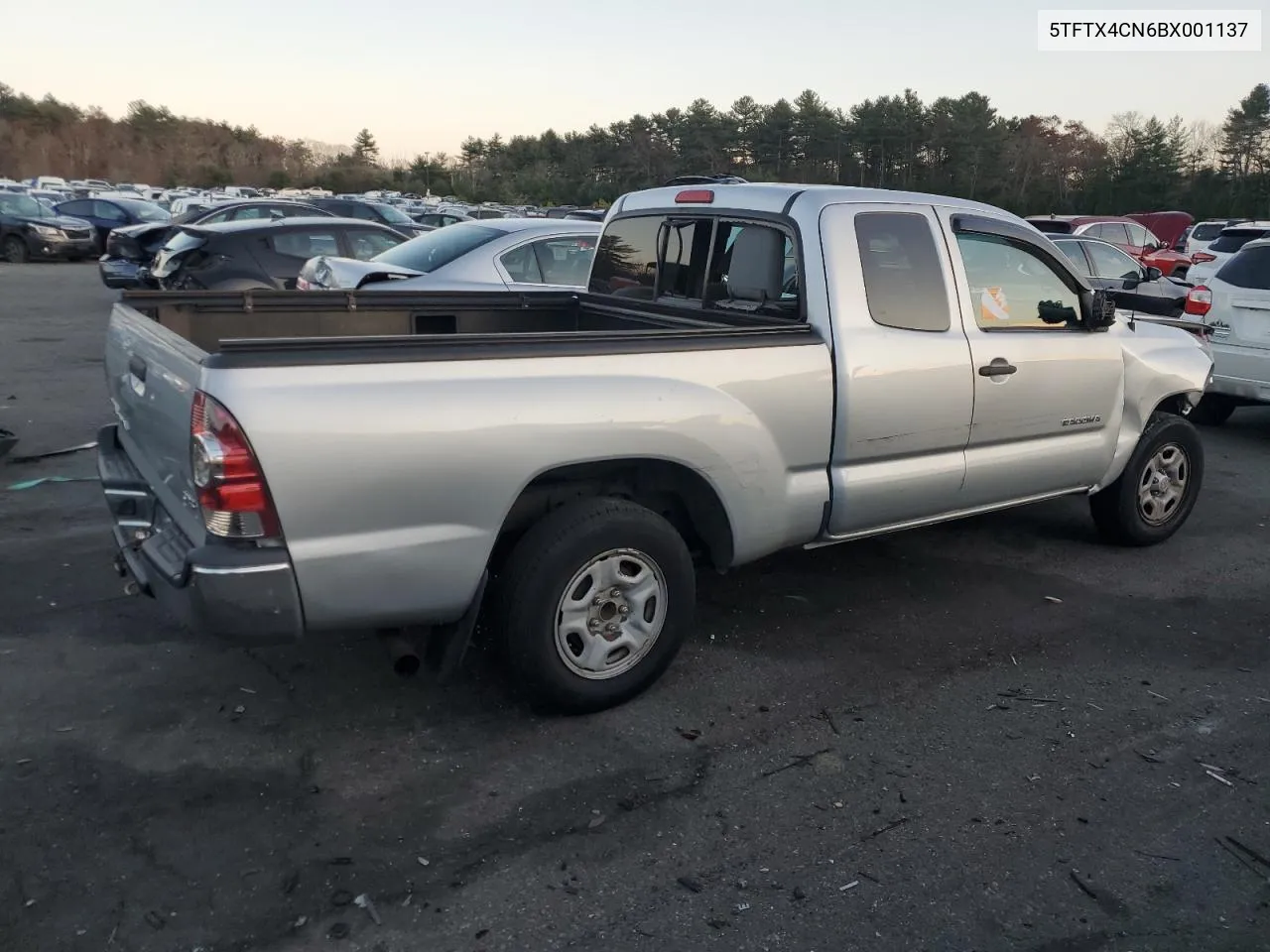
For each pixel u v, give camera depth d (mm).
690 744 3809
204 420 3094
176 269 11438
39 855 3066
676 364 3875
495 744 3764
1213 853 3252
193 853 3105
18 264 25547
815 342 4273
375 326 5277
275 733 3787
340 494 3219
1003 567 5758
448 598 3504
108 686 4078
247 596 3152
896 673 4422
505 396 3469
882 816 3391
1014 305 5066
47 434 8250
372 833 3230
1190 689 4344
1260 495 7438
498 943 2785
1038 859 3193
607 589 3877
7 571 5219
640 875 3074
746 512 4172
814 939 2826
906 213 4656
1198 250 26359
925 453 4730
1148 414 5773
